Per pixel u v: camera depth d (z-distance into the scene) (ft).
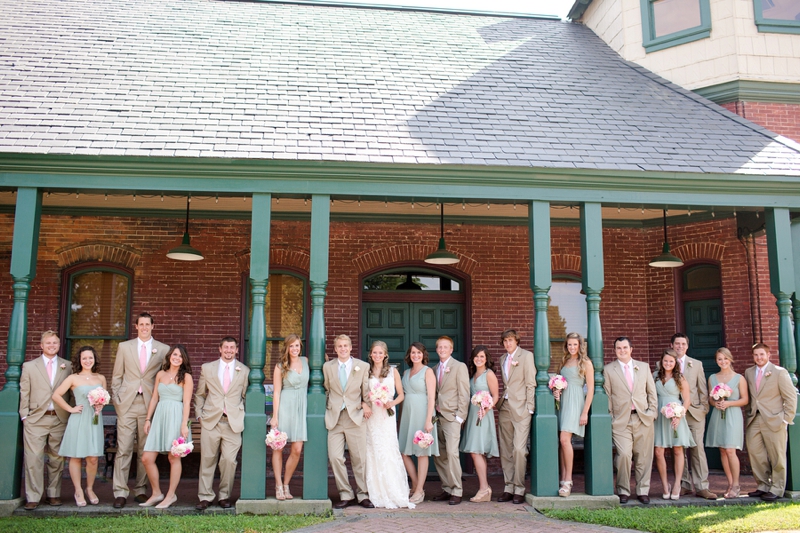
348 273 33.04
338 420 22.63
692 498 23.86
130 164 22.76
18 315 22.27
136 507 21.81
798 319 25.86
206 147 23.24
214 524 19.72
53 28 32.55
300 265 32.94
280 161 23.02
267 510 21.57
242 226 33.01
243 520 20.31
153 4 37.60
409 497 23.61
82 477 29.04
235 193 23.90
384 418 22.98
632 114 29.63
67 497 23.93
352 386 22.70
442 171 23.95
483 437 23.85
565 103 29.99
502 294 34.06
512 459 24.12
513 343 24.25
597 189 24.94
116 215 32.17
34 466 21.33
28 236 22.49
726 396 23.80
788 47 33.40
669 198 25.25
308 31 36.01
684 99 31.96
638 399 23.41
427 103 28.48
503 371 24.45
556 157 24.86
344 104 27.53
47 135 23.00
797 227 27.68
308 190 23.65
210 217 32.71
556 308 34.86
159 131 23.97
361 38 35.70
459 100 29.07
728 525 19.86
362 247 33.35
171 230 32.45
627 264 35.09
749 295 31.68
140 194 24.17
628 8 36.81
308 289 33.27
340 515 21.48
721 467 31.50
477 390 24.13
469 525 20.59
